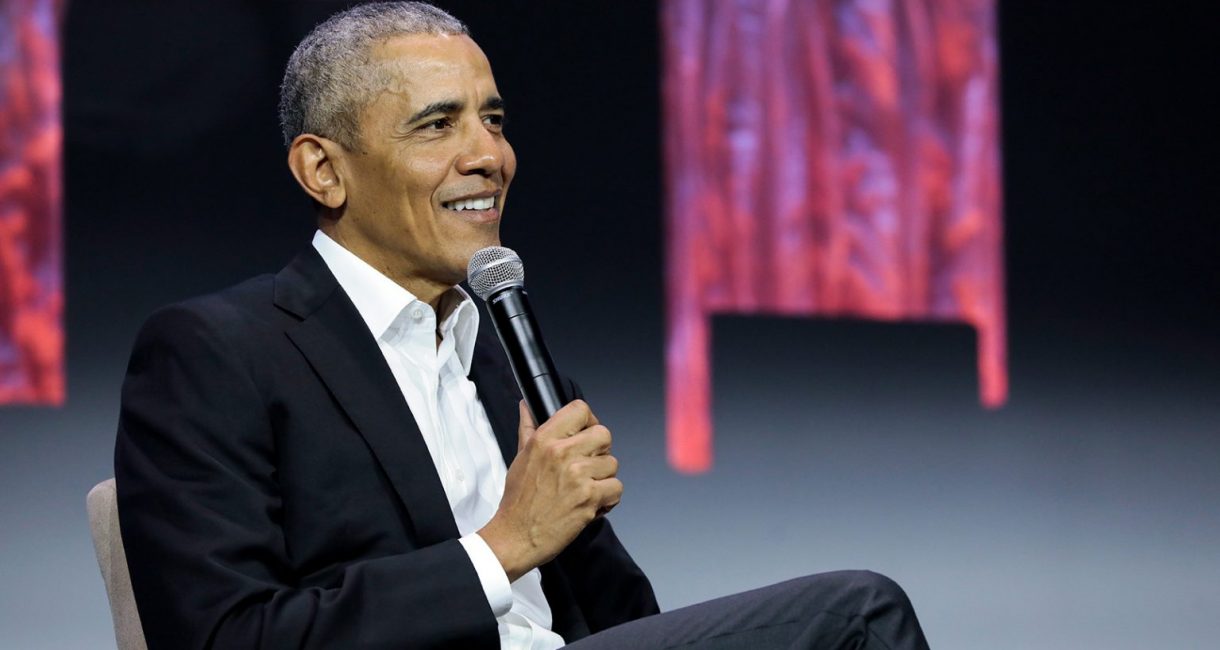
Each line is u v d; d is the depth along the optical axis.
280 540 4.31
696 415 11.53
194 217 10.52
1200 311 12.16
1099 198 12.09
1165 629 10.62
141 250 10.46
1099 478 12.02
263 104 10.58
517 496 4.26
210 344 4.49
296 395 4.54
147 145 10.45
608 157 11.36
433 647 4.11
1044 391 12.03
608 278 11.40
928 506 11.80
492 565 4.20
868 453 11.75
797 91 11.64
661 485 11.45
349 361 4.68
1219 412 12.15
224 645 4.03
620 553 5.31
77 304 10.39
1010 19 11.93
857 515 11.70
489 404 5.14
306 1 10.54
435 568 4.18
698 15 11.44
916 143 11.83
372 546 4.49
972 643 10.39
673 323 11.49
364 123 4.78
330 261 4.95
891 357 11.84
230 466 4.35
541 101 11.23
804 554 11.51
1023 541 11.77
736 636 4.07
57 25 10.28
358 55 4.81
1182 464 12.15
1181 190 12.18
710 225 11.53
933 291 11.90
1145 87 12.10
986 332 11.95
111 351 10.42
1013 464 11.91
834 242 11.73
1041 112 12.01
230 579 4.10
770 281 11.66
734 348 11.62
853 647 4.05
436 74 4.78
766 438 11.60
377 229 4.85
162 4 10.44
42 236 10.34
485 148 4.80
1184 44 12.11
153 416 4.41
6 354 10.30
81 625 9.83
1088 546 11.79
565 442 4.24
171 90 10.45
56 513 10.26
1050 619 10.80
